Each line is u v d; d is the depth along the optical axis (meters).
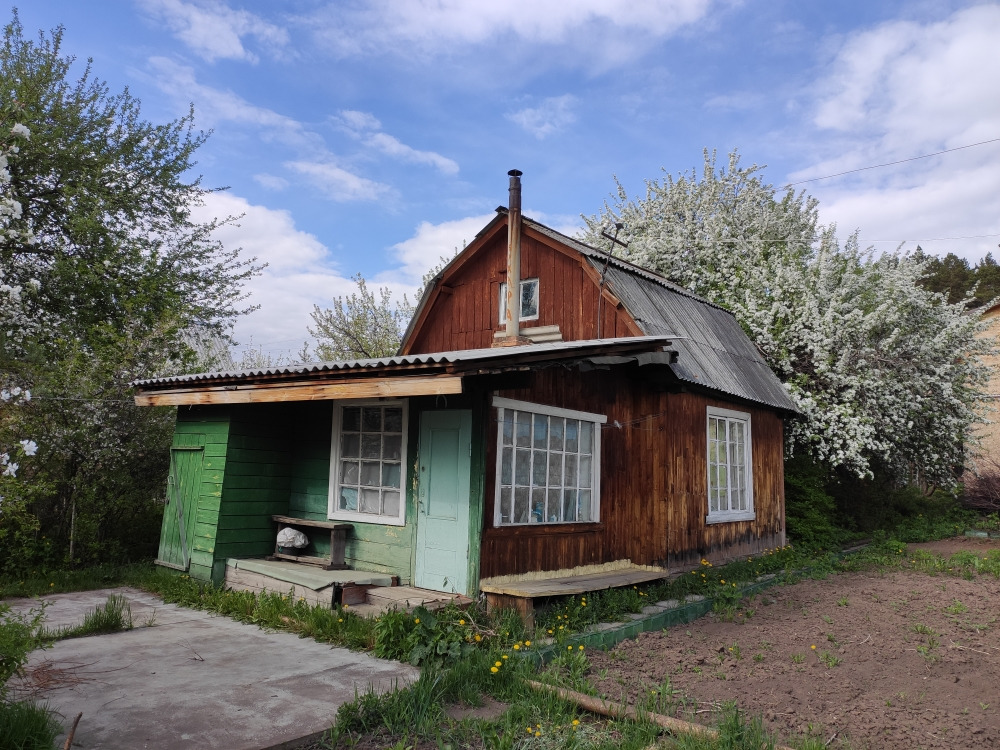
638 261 16.06
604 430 8.75
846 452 13.14
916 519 16.77
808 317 14.02
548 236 11.57
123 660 5.38
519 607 6.39
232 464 8.05
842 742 4.18
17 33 11.45
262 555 8.34
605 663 5.66
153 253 11.47
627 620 6.89
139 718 4.21
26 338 9.00
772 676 5.46
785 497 13.57
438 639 5.48
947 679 5.48
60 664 5.25
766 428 12.01
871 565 11.16
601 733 4.25
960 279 39.53
